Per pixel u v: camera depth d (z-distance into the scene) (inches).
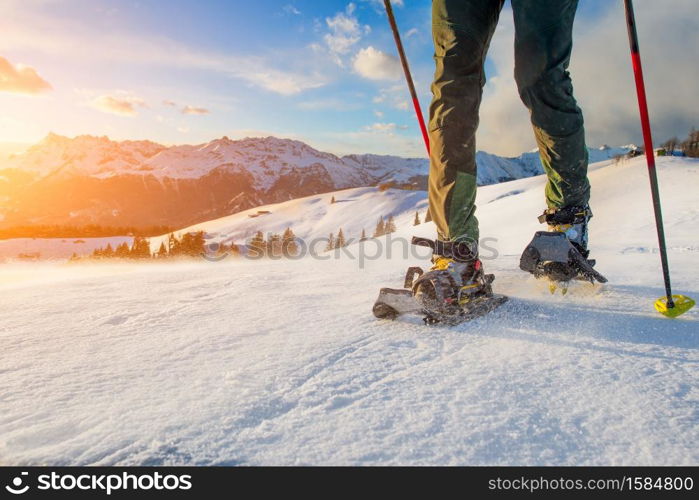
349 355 48.7
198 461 29.4
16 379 42.4
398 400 37.7
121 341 54.6
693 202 451.2
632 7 62.2
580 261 70.4
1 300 78.5
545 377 42.3
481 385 40.6
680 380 41.3
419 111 77.1
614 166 1948.8
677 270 97.7
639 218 307.4
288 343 53.1
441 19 61.8
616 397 38.1
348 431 32.9
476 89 62.5
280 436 32.2
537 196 1438.2
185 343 53.7
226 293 84.2
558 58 63.8
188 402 37.4
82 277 105.3
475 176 63.7
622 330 56.3
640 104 62.5
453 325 59.5
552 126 68.3
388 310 61.7
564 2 60.9
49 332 58.6
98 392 39.6
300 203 6195.9
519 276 93.4
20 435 32.0
